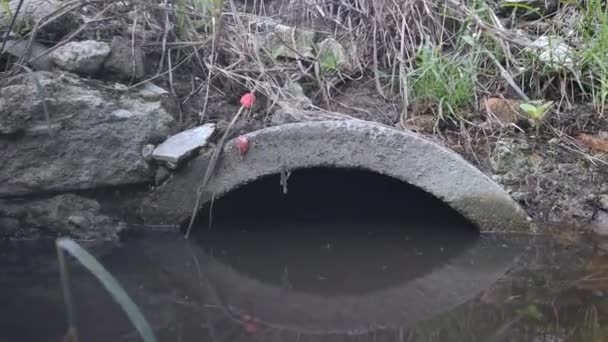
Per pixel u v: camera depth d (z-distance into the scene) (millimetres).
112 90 2836
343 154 2703
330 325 2002
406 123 2977
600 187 2818
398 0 3297
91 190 2783
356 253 2602
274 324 2010
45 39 2963
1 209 2727
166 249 2631
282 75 3105
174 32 3152
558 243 2631
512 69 3166
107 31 3068
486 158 2910
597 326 1937
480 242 2680
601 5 3389
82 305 2064
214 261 2523
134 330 1902
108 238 2727
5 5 2939
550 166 2885
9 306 2055
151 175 2803
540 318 2004
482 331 1941
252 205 3084
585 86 3102
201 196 2795
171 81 2998
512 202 2703
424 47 3090
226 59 3166
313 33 3357
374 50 3211
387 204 3152
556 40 3174
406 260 2531
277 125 2779
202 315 2053
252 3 3713
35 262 2457
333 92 3145
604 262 2439
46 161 2725
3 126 2658
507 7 3496
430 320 2029
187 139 2795
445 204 2984
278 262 2525
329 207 3119
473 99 3078
